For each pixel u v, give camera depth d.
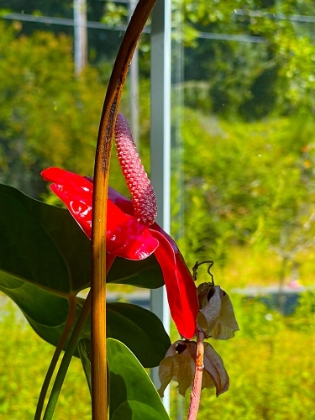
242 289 2.92
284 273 3.13
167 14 1.36
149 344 1.02
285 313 3.07
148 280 0.99
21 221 0.96
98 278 0.78
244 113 2.97
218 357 0.87
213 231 3.16
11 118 3.22
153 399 0.88
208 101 2.87
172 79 2.47
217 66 2.81
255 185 3.21
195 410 0.83
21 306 1.03
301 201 3.20
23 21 2.86
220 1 2.72
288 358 2.82
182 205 2.72
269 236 3.17
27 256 0.97
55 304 1.02
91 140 3.30
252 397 2.68
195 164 3.15
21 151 3.26
